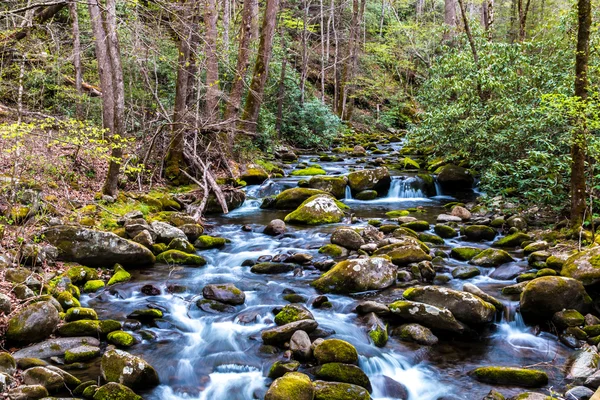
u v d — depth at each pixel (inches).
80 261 272.2
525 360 194.7
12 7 394.6
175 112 466.6
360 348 196.4
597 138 304.2
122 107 370.9
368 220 398.3
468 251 304.8
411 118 1168.8
